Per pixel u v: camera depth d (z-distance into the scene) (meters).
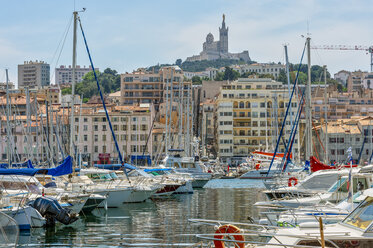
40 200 43.56
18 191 47.09
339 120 191.75
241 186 101.88
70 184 58.12
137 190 63.28
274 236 20.91
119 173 80.19
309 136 76.12
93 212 54.97
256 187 98.31
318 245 19.55
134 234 40.31
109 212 55.06
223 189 93.38
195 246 25.86
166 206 61.69
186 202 67.06
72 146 62.56
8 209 41.50
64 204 46.97
